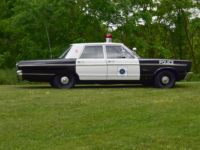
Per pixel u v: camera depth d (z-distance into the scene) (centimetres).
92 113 1101
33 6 2864
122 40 2997
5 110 1158
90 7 2875
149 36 3447
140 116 1062
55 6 2869
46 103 1248
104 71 1672
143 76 1681
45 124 1015
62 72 1664
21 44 2991
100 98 1332
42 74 1656
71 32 2906
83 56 1677
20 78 1661
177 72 1692
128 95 1398
